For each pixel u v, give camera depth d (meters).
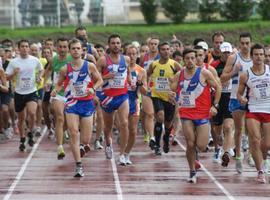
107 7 85.12
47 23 82.94
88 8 83.88
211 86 26.91
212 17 84.50
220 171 30.23
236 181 27.92
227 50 31.62
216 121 31.72
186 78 26.73
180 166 31.52
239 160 29.44
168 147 34.91
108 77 30.31
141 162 32.56
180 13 84.12
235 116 29.12
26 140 40.16
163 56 33.97
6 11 82.31
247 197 24.89
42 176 28.81
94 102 30.72
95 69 28.47
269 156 32.44
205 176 29.05
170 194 25.31
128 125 31.55
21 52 35.66
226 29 77.50
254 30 77.69
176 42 43.84
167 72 33.84
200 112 26.67
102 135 37.91
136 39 76.25
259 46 26.88
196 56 29.61
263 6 83.69
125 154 31.77
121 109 30.61
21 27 82.56
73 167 31.06
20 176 28.88
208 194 25.36
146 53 38.12
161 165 31.75
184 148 37.59
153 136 35.50
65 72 28.36
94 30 77.06
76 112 28.31
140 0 84.31
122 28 78.88
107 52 31.95
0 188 26.31
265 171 28.66
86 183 27.28
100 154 34.78
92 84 28.50
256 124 27.19
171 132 38.56
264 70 26.97
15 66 35.66
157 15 84.56
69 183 27.28
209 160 33.25
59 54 32.72
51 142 39.75
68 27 81.44
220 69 32.12
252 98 27.19
